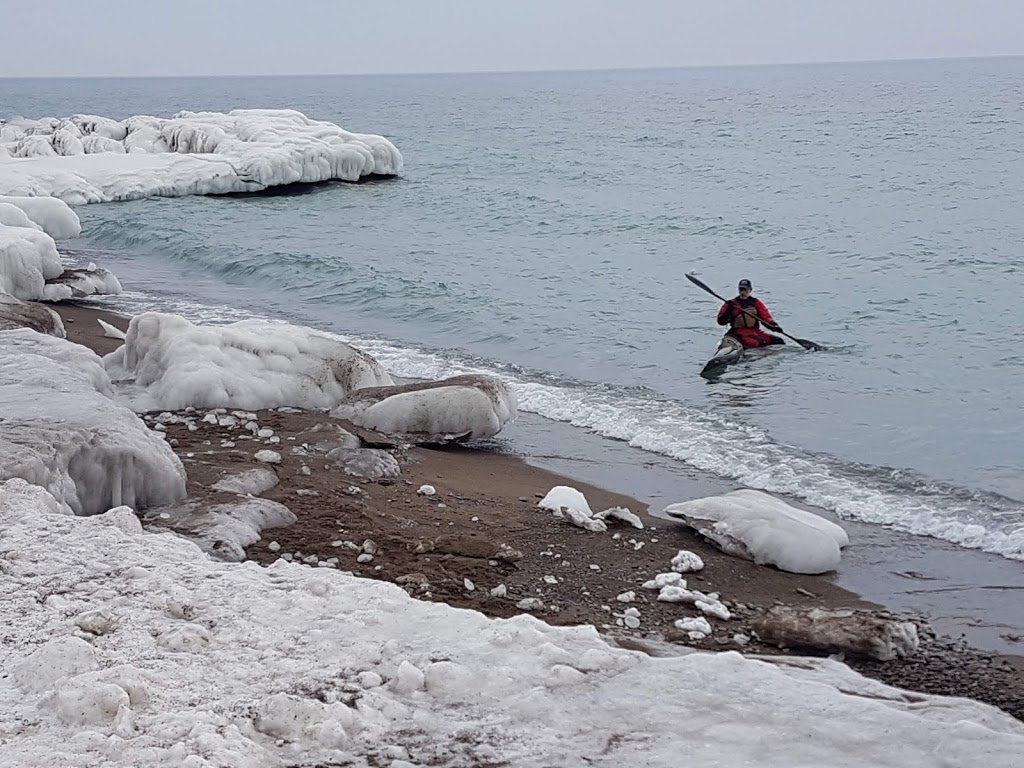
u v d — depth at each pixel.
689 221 29.03
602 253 24.45
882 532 8.59
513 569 7.24
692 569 7.50
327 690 4.14
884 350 14.86
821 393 12.80
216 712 3.92
